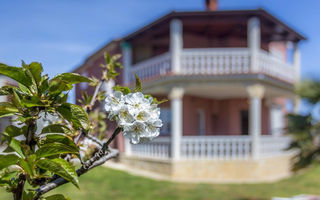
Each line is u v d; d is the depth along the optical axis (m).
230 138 12.80
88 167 1.39
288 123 6.62
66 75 1.35
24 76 1.31
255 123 12.56
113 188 10.48
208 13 12.35
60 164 1.24
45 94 1.38
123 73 15.55
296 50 16.05
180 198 9.48
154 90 13.63
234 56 12.78
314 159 6.40
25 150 1.28
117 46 16.09
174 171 12.56
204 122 16.77
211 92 14.99
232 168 12.62
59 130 1.46
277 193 10.31
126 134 1.34
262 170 12.82
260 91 12.63
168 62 13.24
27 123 1.34
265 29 13.98
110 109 1.38
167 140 13.25
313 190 10.80
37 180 1.42
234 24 14.32
